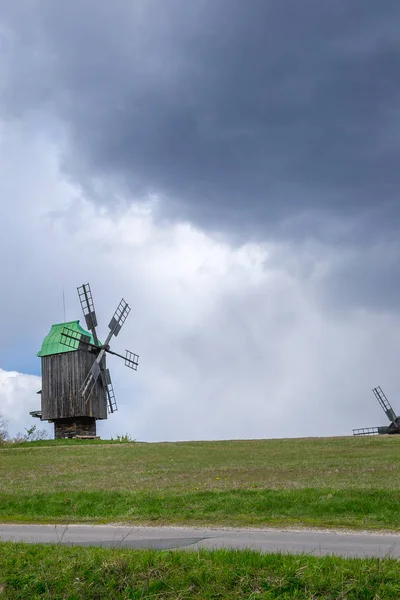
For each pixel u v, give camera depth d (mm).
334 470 30031
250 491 21938
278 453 41656
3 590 10859
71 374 63594
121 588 10609
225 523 17719
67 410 62906
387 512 18109
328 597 9852
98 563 11289
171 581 10539
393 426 82125
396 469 29641
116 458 41844
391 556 12320
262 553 12180
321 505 19188
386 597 9711
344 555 12508
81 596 10484
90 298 66562
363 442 48000
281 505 19719
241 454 41969
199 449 47438
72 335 64375
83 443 58312
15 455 46594
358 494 20297
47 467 37438
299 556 11258
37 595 10625
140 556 11469
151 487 25672
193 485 25734
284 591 10117
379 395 84625
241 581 10367
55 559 11672
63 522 19219
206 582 10461
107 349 65938
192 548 13578
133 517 19516
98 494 23266
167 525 17875
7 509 22094
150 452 45688
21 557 12023
